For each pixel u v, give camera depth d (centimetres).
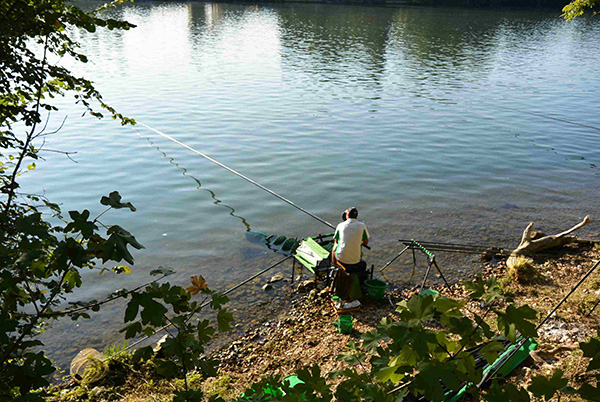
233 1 12850
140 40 5847
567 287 838
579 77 4009
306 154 1847
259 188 1484
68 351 729
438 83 3628
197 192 1441
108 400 596
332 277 827
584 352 173
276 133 2148
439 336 199
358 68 4228
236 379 645
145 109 2536
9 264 236
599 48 6144
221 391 594
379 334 196
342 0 12838
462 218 1280
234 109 2598
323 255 924
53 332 773
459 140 2105
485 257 1039
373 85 3472
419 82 3647
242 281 948
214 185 1503
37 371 227
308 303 868
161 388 616
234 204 1357
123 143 1916
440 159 1823
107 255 217
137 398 592
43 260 295
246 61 4466
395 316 792
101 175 1555
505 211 1332
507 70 4331
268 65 4269
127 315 215
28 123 332
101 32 6475
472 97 3128
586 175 1664
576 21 10019
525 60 4981
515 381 526
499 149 1980
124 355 686
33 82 314
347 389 203
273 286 931
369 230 1202
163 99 2788
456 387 178
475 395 192
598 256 1004
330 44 5806
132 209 236
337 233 844
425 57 4994
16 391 257
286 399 207
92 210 1288
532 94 3269
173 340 225
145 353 224
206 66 4119
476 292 202
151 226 1205
